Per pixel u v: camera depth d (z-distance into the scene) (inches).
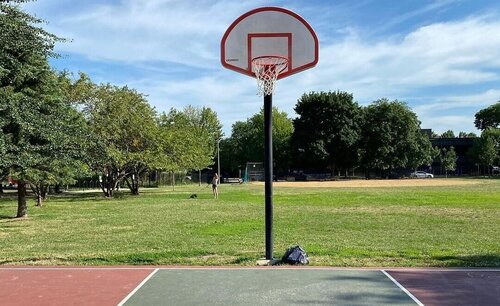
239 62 487.5
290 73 483.2
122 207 1112.8
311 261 436.1
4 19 626.8
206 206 1098.7
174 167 1636.3
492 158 3523.6
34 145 815.1
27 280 374.3
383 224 711.7
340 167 3240.7
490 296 319.9
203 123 3565.5
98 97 1553.9
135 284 359.6
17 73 778.2
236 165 3868.1
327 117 3088.1
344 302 309.3
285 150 3528.5
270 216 445.1
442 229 653.3
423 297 319.0
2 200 1549.0
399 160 3253.0
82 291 340.5
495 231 631.2
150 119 1603.1
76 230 688.4
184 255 470.6
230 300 315.6
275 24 486.0
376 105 3233.3
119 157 1459.2
